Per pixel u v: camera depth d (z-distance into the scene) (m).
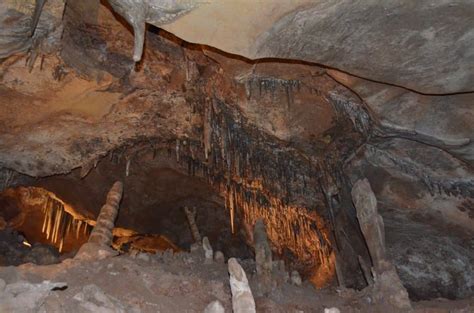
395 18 5.66
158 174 12.88
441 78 6.73
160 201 13.99
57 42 7.39
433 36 5.93
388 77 6.91
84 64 8.27
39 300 4.85
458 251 11.05
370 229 8.57
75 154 10.70
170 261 8.89
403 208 10.52
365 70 6.81
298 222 12.92
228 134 10.30
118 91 9.14
